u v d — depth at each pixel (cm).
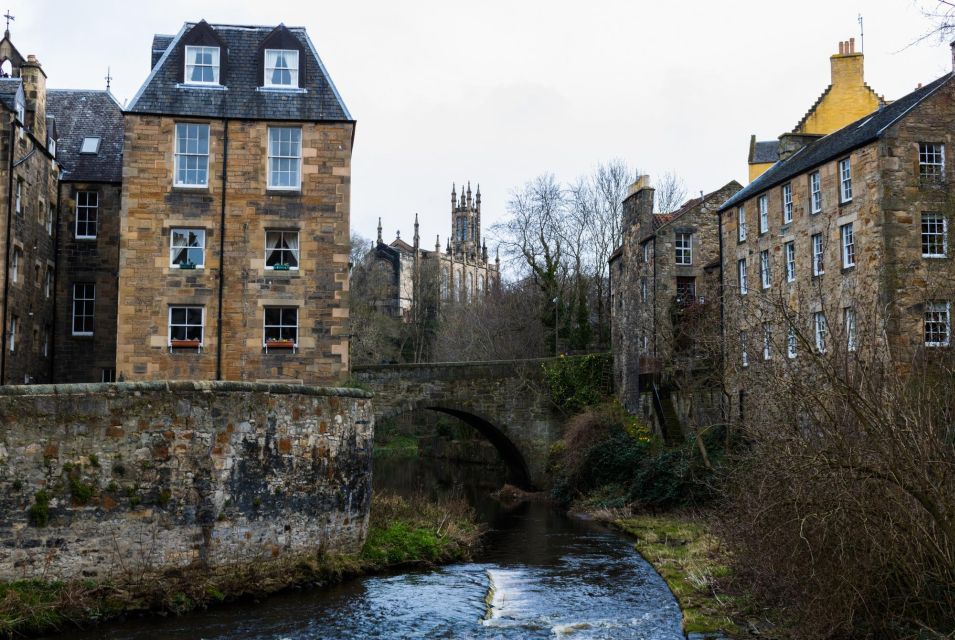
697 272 4194
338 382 2648
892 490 1229
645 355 3972
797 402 1404
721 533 1830
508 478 4566
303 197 2683
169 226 2627
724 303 3403
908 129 2709
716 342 2933
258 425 1827
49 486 1557
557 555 2405
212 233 2642
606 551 2469
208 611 1652
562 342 5478
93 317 3253
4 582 1505
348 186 2703
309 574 1895
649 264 4206
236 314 2631
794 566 1370
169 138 2644
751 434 1669
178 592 1650
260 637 1503
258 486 1817
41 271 3070
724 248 3819
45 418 1565
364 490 2161
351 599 1795
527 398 3969
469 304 7519
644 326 4038
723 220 3828
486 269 12369
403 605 1759
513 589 1948
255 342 2634
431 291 8544
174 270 2619
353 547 2102
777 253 3347
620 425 3734
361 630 1570
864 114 3716
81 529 1578
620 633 1560
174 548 1672
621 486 3422
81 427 1596
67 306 3234
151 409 1669
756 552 1532
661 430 3609
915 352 1550
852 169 2842
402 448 6550
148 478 1652
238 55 2791
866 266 2747
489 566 2234
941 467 1180
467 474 4862
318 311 2662
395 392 3784
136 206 2616
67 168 3306
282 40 2773
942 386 1406
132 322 2591
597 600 1836
